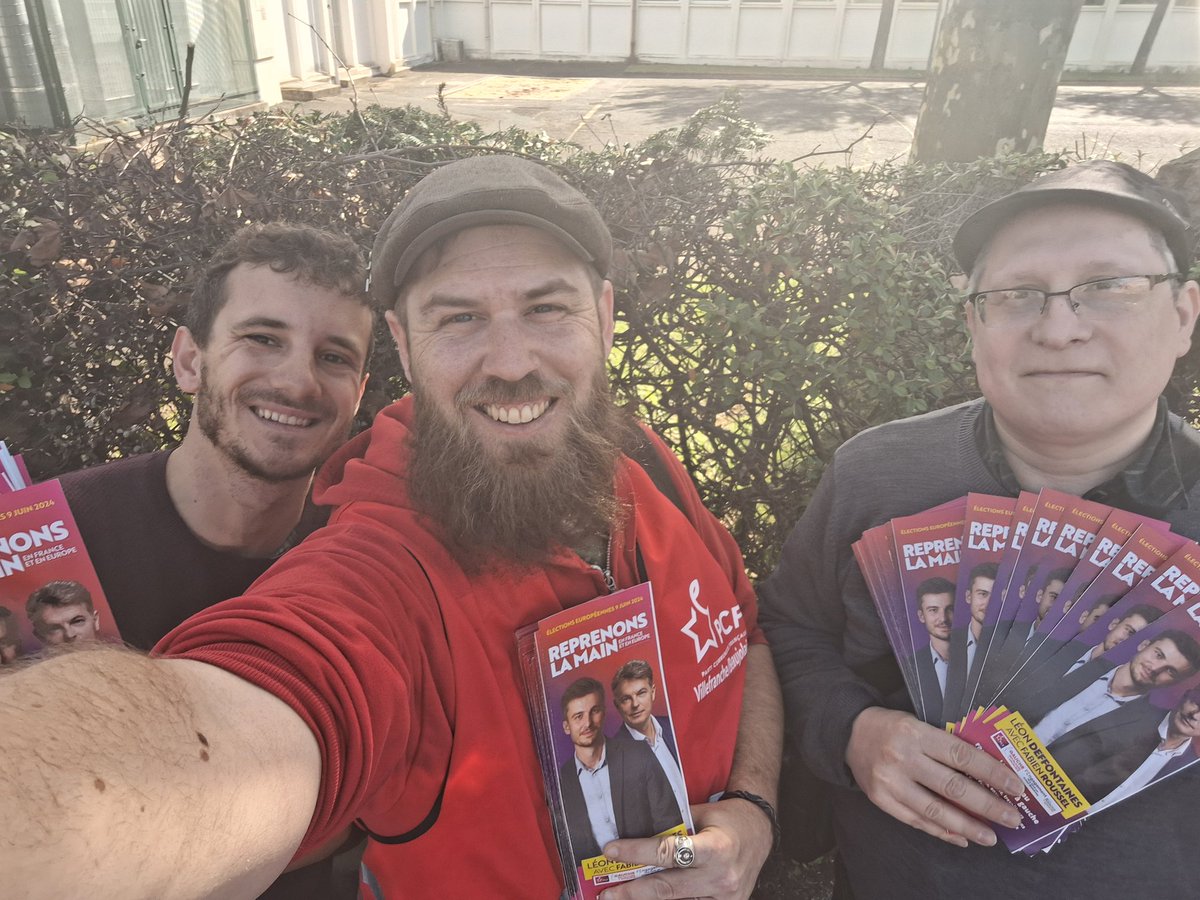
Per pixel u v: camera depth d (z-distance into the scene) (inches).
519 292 45.2
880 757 49.6
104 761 24.8
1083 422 47.2
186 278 82.4
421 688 41.0
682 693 50.4
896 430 57.1
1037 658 46.7
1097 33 793.6
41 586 46.0
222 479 57.7
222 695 30.5
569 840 43.4
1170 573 45.1
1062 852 47.9
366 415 82.9
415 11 846.5
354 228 87.1
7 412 84.6
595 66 880.9
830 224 80.6
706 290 85.9
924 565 50.4
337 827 34.6
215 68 501.0
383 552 42.6
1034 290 47.6
